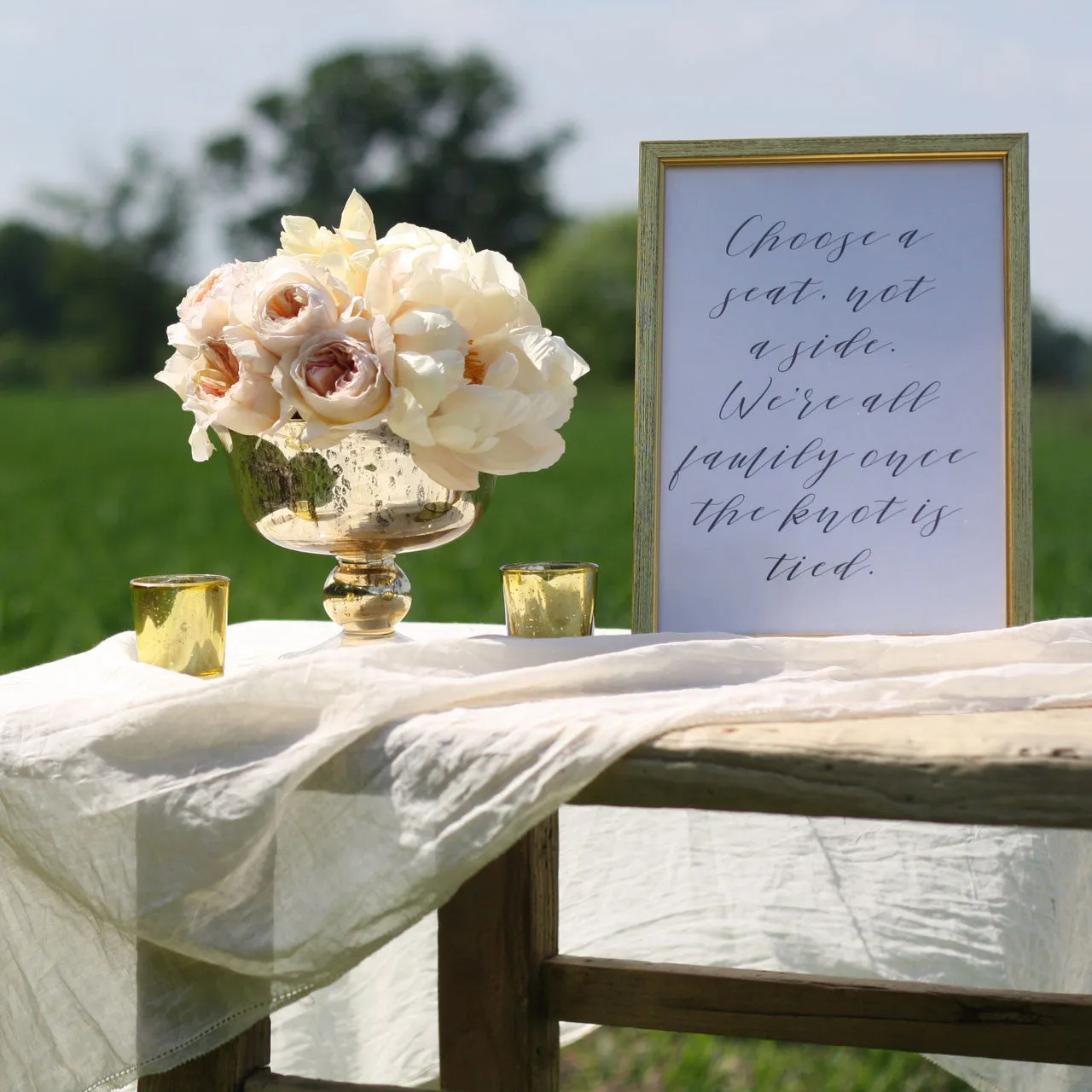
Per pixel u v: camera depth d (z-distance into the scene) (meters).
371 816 0.78
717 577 1.14
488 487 1.08
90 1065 0.87
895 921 1.36
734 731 0.74
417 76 28.89
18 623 4.71
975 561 1.13
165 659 0.98
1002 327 1.15
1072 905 1.24
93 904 0.82
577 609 1.05
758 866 1.41
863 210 1.17
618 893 1.43
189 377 1.00
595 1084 1.91
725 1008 1.13
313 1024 1.37
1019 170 1.15
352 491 1.00
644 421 1.15
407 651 0.89
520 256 28.95
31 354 28.59
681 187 1.19
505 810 0.73
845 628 1.13
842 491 1.14
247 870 0.80
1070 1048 1.07
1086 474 11.60
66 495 9.98
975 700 0.80
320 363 0.93
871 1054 1.97
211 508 8.92
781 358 1.16
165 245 29.34
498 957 1.12
